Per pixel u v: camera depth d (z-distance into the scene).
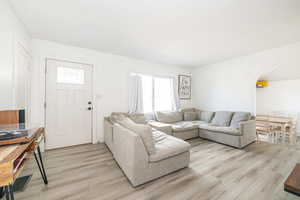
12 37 1.67
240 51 3.20
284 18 1.87
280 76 4.15
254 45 2.84
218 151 2.64
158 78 4.19
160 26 2.11
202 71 4.60
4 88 1.54
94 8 1.68
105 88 3.27
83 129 3.03
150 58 3.73
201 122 3.89
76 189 1.49
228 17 1.86
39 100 2.54
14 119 1.38
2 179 0.71
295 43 2.71
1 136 1.04
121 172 1.85
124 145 1.78
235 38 2.52
